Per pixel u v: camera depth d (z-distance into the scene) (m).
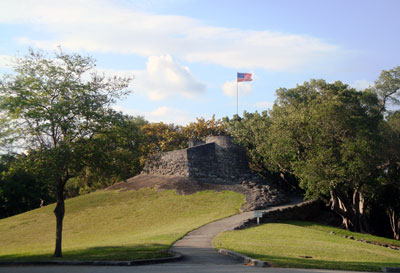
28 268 14.49
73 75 19.52
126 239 25.70
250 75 51.47
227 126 67.50
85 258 16.20
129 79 20.44
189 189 42.41
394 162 38.44
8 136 18.12
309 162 33.97
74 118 18.72
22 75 18.91
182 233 26.33
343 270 13.45
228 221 31.42
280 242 21.92
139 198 41.75
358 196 38.00
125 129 19.84
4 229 35.06
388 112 42.53
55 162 17.14
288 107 42.44
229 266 13.82
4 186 48.19
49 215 38.47
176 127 70.62
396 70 40.00
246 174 46.84
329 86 41.25
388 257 19.03
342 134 36.28
